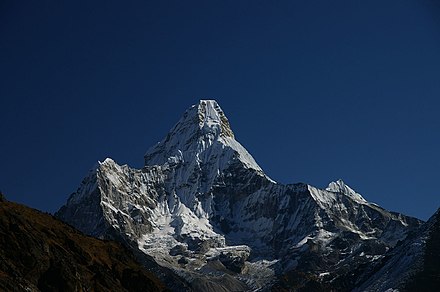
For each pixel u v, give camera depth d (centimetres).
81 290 15125
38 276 14700
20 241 14988
